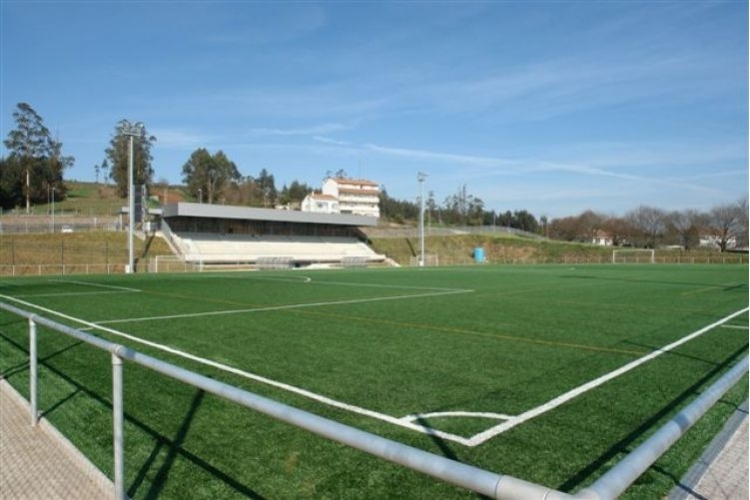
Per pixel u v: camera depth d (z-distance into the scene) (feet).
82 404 18.53
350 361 25.22
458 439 15.20
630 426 16.26
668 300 54.80
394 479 12.55
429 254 211.00
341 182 384.88
